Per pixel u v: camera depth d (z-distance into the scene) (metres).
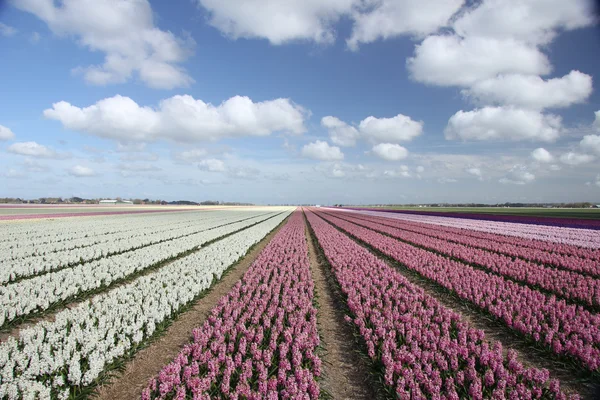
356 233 30.44
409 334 7.90
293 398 5.49
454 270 14.48
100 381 6.69
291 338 7.91
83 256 16.89
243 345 7.39
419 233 30.28
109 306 10.00
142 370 7.23
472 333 8.05
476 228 33.59
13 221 37.44
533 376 6.14
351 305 10.20
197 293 11.92
